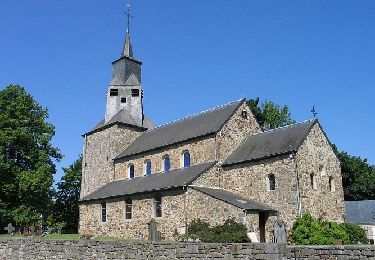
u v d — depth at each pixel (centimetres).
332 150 3438
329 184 3328
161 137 4194
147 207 3444
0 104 4497
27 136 4459
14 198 4422
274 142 3400
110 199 3816
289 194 3047
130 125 4669
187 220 3119
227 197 3075
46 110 4844
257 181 3266
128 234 3559
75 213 6294
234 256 1549
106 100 4969
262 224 3022
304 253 1393
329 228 2791
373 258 1262
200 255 1653
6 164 4225
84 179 4762
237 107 3791
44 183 4400
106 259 2025
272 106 6175
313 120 3362
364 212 4419
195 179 3272
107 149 4566
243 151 3553
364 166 5678
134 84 4984
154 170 3959
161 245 1802
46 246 2408
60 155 4847
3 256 2714
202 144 3619
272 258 1455
